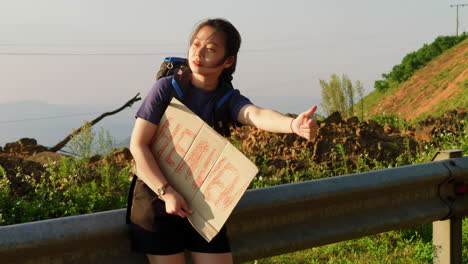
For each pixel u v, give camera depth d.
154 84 2.46
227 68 2.50
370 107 79.88
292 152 8.72
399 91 75.00
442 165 3.76
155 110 2.38
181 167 2.37
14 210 6.05
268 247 2.96
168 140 2.39
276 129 2.31
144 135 2.37
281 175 7.74
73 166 7.19
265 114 2.38
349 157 8.60
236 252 2.84
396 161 8.62
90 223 2.37
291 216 3.07
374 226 3.43
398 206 3.59
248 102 2.50
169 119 2.38
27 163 8.05
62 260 2.34
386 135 9.74
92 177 7.25
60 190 6.84
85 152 7.66
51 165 7.46
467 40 74.44
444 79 64.75
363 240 4.97
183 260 2.42
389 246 4.93
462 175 3.83
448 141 9.52
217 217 2.28
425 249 4.59
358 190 3.26
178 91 2.41
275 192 2.93
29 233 2.21
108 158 8.20
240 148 9.12
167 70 2.51
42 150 10.51
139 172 2.38
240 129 10.62
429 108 58.31
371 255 4.63
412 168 3.60
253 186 7.12
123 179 6.98
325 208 3.22
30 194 6.68
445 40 80.81
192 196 2.34
